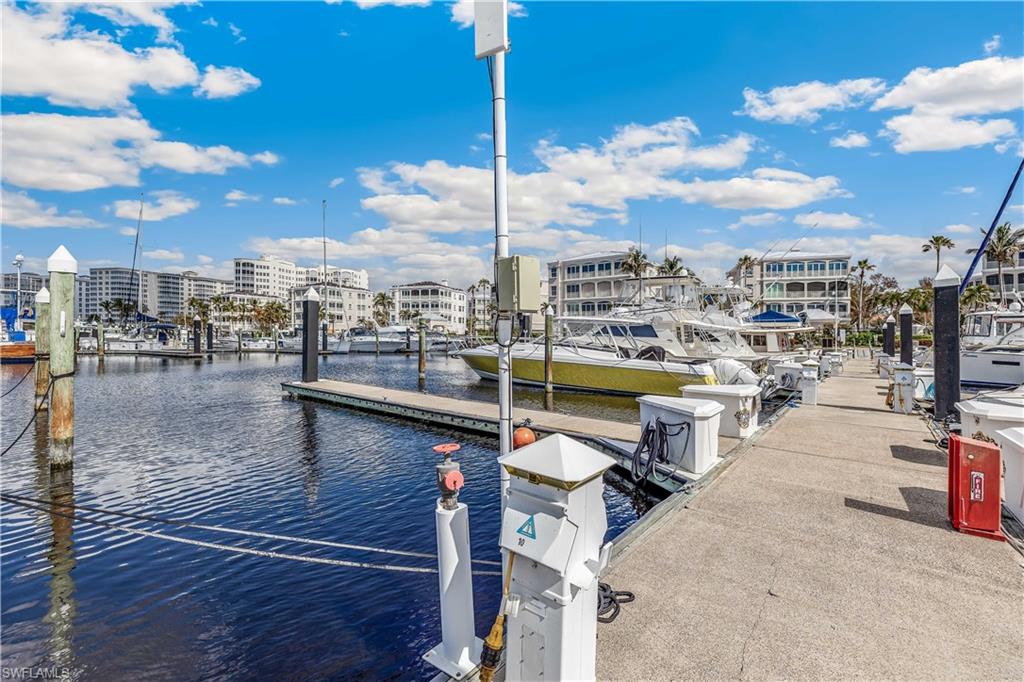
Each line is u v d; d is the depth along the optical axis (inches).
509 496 92.4
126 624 179.2
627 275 2272.4
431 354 2150.6
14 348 1321.4
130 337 2005.4
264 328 3191.4
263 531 264.8
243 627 176.2
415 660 157.1
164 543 246.8
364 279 6171.3
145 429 526.0
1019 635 114.6
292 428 527.8
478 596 188.5
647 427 285.9
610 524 270.8
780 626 118.7
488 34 134.0
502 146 136.3
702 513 193.8
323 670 153.4
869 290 3056.1
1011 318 836.0
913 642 112.3
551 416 481.4
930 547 161.5
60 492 325.4
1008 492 187.6
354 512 291.6
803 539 168.9
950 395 349.1
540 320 1803.6
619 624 119.7
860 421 384.2
